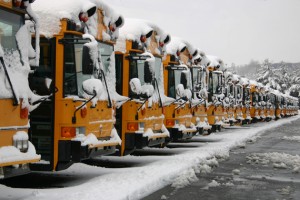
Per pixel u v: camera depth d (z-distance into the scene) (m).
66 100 7.65
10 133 5.95
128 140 10.71
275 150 15.23
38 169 7.70
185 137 14.12
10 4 6.05
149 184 7.76
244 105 29.55
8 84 5.90
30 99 6.42
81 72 7.91
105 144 8.53
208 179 9.01
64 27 7.57
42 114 7.78
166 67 13.49
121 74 10.63
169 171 9.16
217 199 7.14
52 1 7.74
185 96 13.43
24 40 6.30
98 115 8.49
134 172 9.00
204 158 11.88
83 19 7.91
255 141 19.14
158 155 12.52
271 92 43.34
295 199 7.26
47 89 7.70
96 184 7.61
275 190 8.00
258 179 9.16
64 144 7.65
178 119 13.75
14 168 5.97
